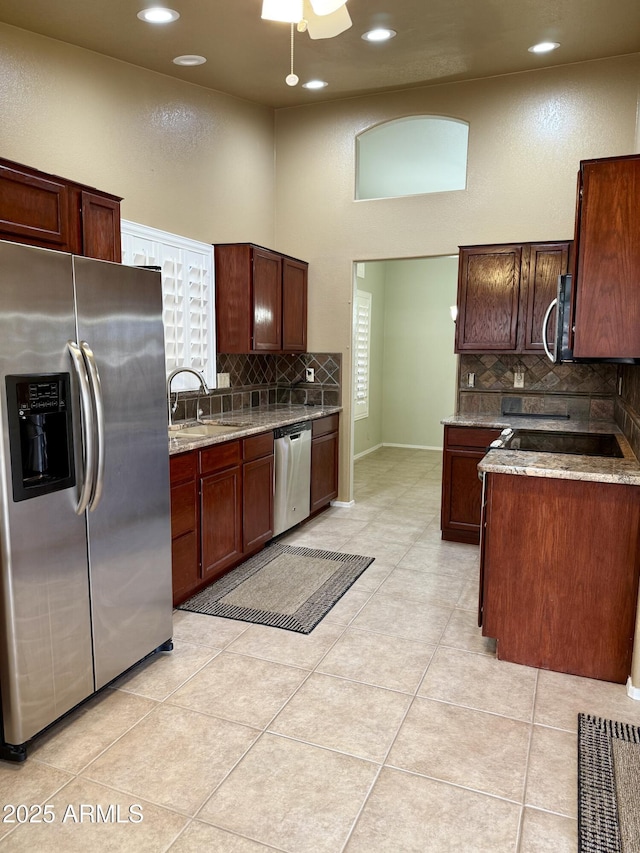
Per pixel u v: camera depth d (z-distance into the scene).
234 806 1.78
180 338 3.87
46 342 1.94
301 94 4.51
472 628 2.95
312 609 3.13
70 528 2.08
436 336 8.05
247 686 2.41
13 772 1.92
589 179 2.44
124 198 3.48
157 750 2.02
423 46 3.64
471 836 1.68
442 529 4.30
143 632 2.50
